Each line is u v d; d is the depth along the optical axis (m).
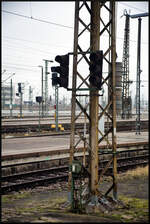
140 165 19.31
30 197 11.70
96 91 10.25
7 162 15.75
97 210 9.83
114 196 10.66
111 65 10.59
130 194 11.81
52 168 16.58
